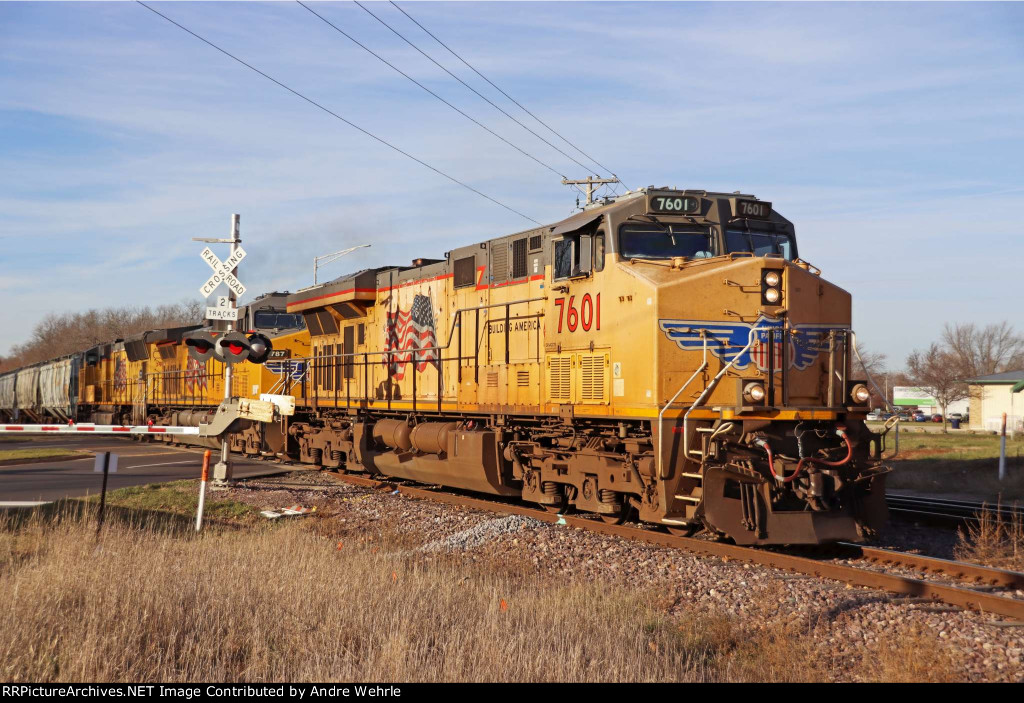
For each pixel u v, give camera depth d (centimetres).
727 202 1272
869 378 1173
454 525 1339
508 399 1493
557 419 1384
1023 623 773
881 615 815
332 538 1245
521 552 1134
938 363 7100
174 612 733
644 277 1162
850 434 1158
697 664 700
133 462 2409
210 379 2873
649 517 1182
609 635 725
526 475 1465
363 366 2055
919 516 1391
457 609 788
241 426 1530
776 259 1176
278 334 2539
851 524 1118
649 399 1138
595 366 1263
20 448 3247
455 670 638
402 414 1881
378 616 746
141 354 3822
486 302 1568
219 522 1384
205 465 1289
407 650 673
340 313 2170
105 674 614
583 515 1411
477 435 1520
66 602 749
